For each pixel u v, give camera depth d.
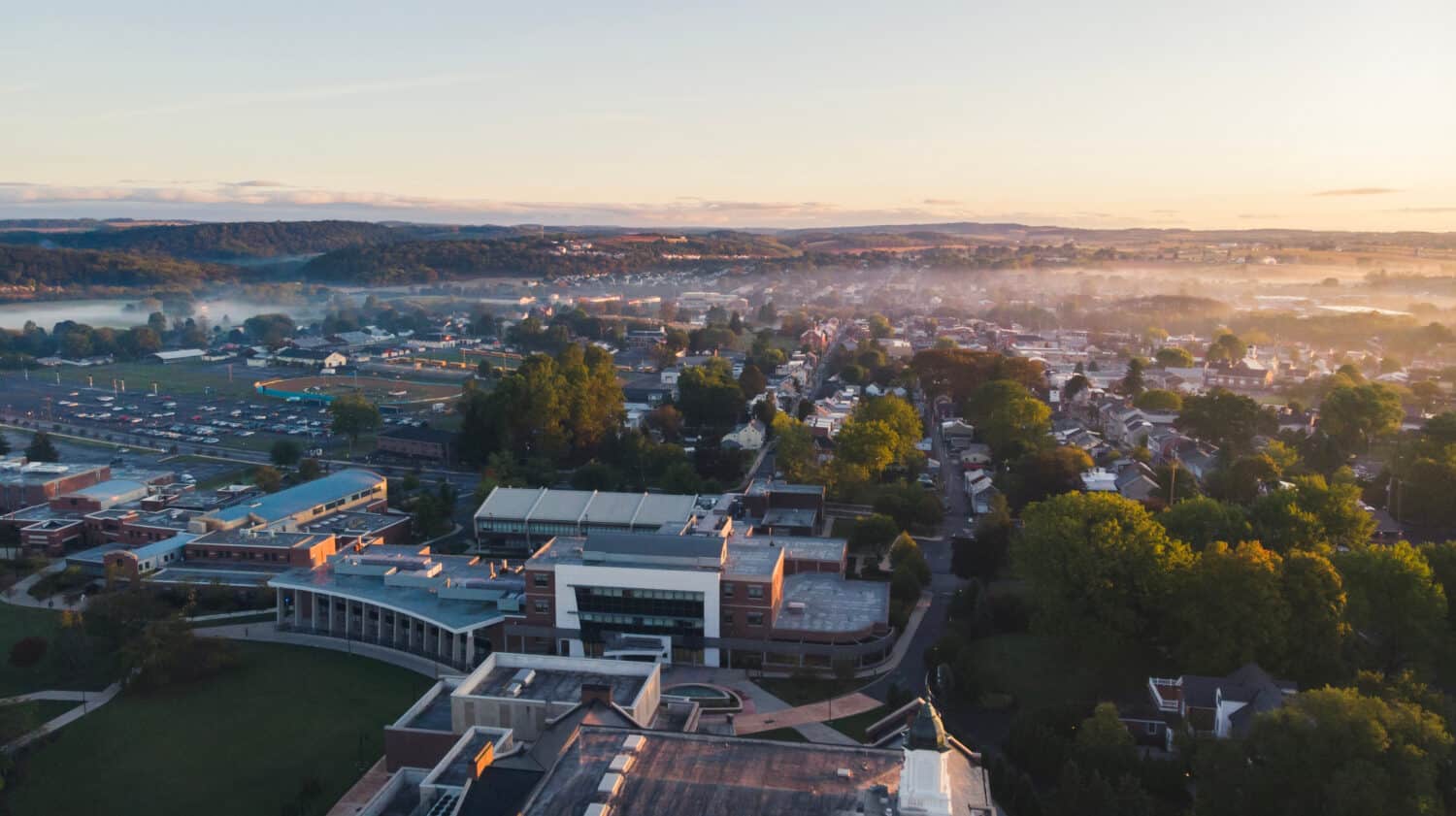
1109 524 128.25
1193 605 119.12
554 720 88.25
